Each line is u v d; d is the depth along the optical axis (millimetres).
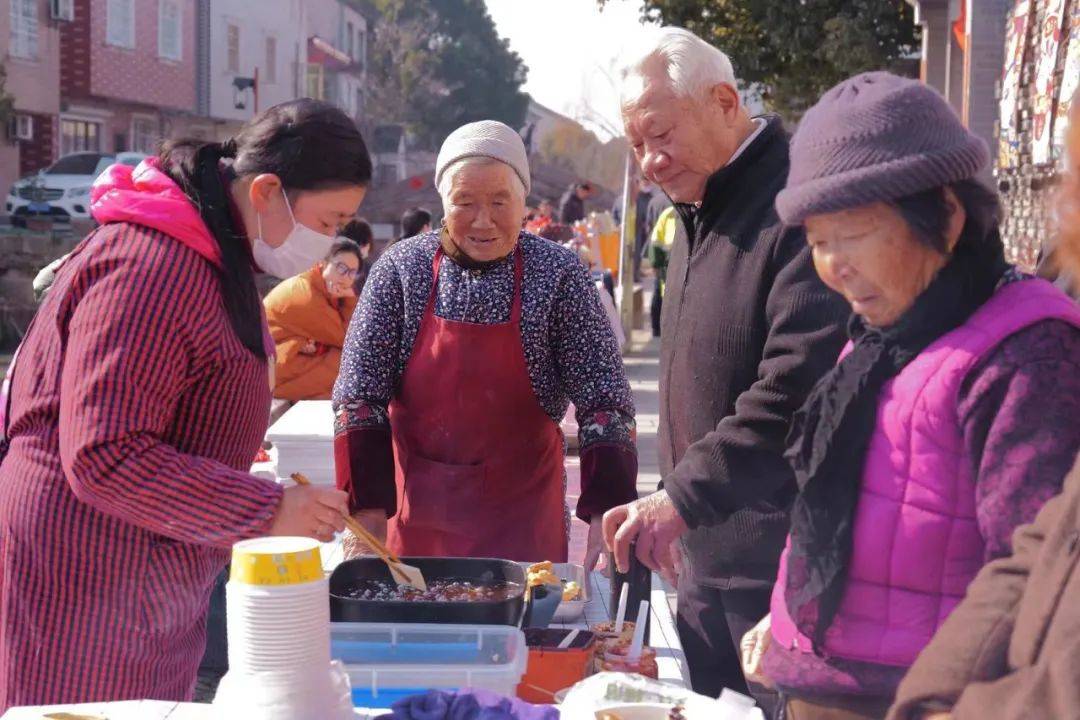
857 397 1771
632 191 12906
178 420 2262
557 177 29438
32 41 30359
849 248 1730
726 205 2717
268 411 2447
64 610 2254
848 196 1681
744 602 2740
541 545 3135
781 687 1923
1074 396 1607
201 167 2289
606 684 1990
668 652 2510
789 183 1797
